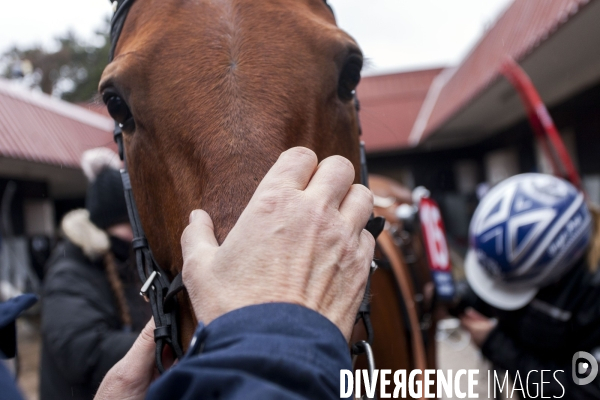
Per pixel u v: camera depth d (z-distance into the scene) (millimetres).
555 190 1586
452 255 9016
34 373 4605
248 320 523
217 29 876
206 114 792
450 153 10469
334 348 528
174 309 819
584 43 4188
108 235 1882
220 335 524
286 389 484
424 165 10664
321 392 489
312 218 589
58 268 1828
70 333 1652
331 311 566
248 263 563
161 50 870
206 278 582
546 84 5738
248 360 485
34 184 7711
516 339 1751
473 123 8164
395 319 1734
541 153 6492
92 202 1868
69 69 19438
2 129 6160
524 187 1637
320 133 859
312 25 916
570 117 5715
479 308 2104
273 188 606
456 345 4172
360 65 975
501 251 1588
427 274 2549
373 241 685
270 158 753
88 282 1795
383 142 10328
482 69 6160
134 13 1022
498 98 6250
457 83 8109
